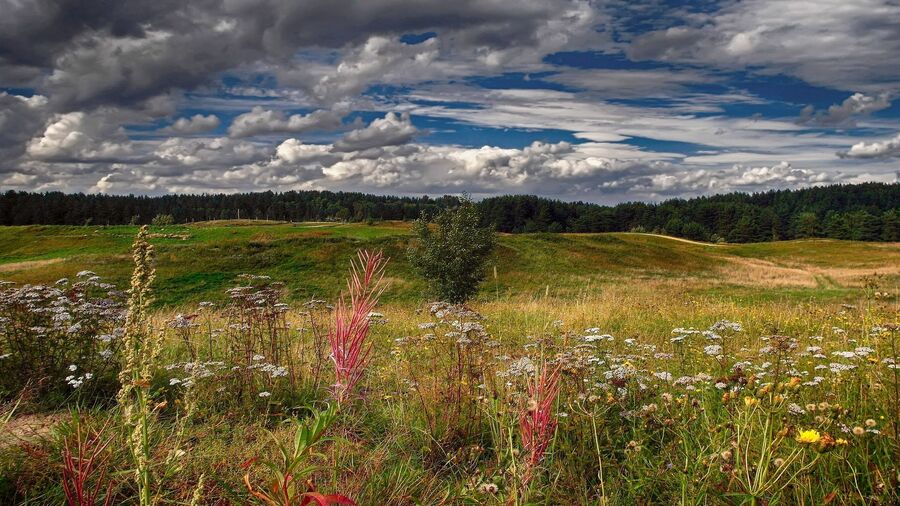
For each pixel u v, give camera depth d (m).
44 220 132.50
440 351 6.30
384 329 10.09
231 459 3.57
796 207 197.75
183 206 179.12
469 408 4.58
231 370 5.61
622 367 4.88
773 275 55.91
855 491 3.04
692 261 64.50
